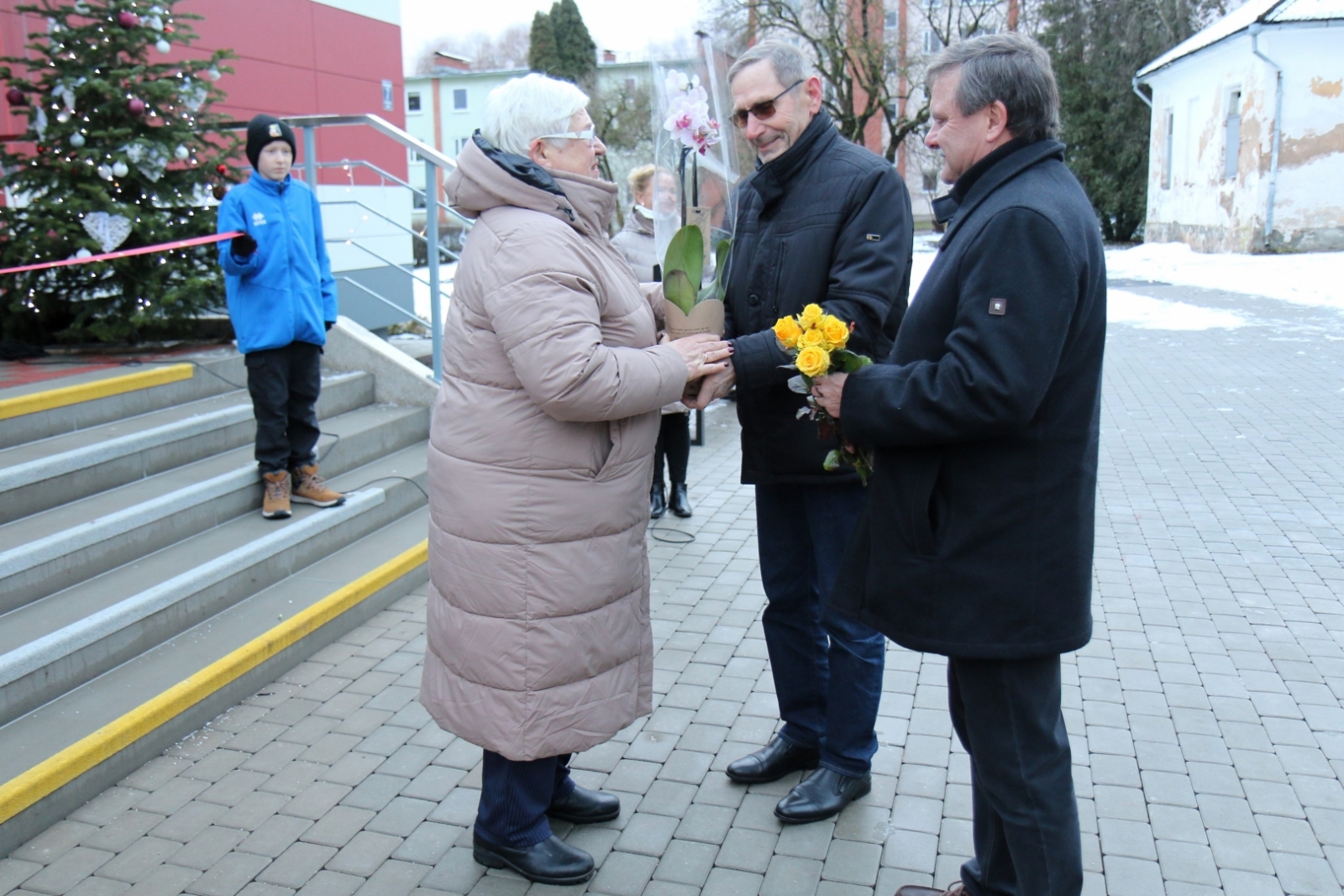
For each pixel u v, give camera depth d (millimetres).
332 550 4348
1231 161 20969
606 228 2316
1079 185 1919
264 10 9117
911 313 2025
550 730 2328
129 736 2922
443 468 2309
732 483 6234
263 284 4102
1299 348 10219
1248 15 20141
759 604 4309
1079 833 2027
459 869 2553
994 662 1974
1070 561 1920
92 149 5293
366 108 10594
